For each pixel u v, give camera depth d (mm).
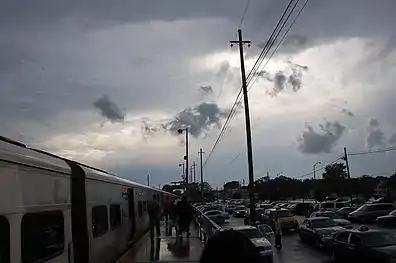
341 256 18250
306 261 20641
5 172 6992
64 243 10148
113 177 18188
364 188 89625
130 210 23375
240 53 30750
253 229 19531
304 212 62000
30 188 8125
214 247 2252
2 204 6785
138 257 18094
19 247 7324
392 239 17062
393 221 35094
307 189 113188
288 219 35875
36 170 8500
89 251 12148
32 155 8547
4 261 6738
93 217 13117
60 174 10188
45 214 8891
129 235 22297
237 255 2211
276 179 119812
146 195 32531
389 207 43500
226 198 155750
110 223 16391
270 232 28094
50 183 9383
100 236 14086
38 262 8242
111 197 16859
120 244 18891
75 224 11961
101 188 14742
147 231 32000
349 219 44281
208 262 2236
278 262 20391
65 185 10609
